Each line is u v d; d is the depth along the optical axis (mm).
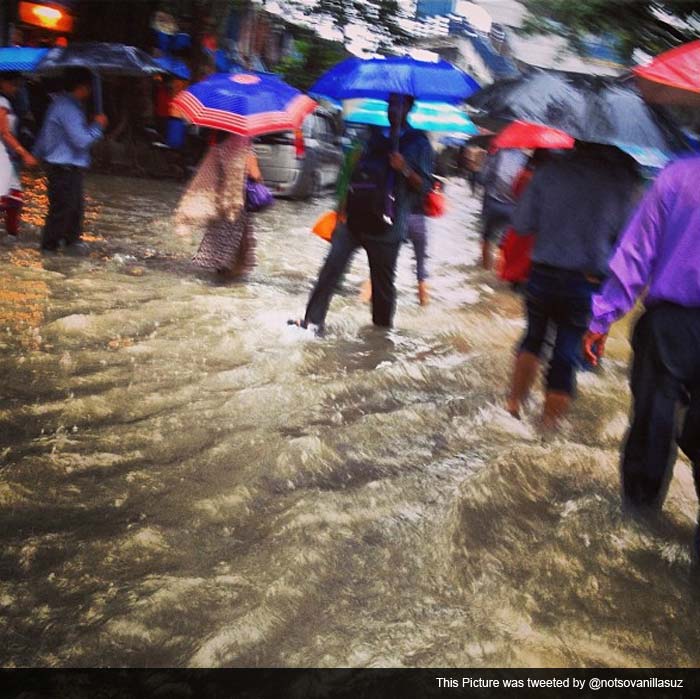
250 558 3445
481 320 7930
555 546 3688
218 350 6098
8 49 13180
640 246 3572
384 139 6570
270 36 26109
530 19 9234
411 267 10680
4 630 2943
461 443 4840
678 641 3137
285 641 2973
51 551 3412
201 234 10953
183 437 4562
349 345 6574
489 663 2932
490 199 10391
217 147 8227
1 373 5285
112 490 3939
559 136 6320
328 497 3994
